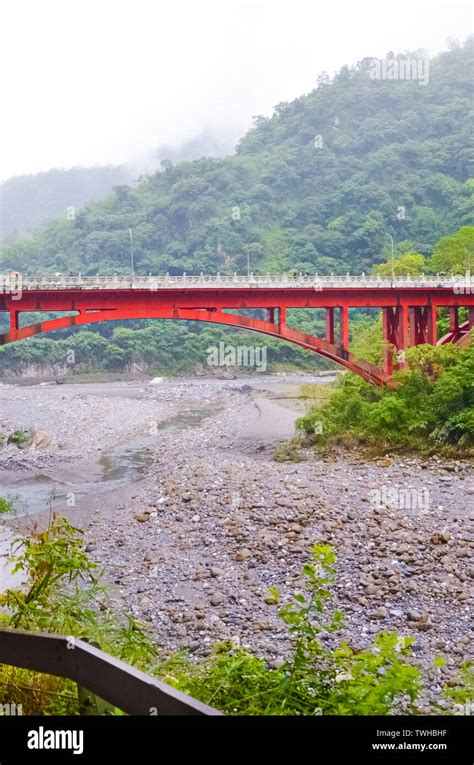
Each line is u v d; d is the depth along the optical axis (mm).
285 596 21906
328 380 122500
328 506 31250
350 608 20844
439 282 50031
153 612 20891
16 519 33656
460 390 42938
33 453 53031
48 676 6738
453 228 195250
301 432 49062
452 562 24438
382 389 48500
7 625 8203
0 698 6516
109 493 38875
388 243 190750
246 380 131750
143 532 29750
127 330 169625
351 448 44812
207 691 6730
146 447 55000
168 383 132500
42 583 8570
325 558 8430
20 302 44031
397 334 51344
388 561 24547
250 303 47531
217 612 20844
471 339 48938
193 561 25562
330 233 194250
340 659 7531
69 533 10367
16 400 96688
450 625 19750
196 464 42281
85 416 74625
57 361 164875
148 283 45719
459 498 33094
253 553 25844
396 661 6988
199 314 46719
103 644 8391
